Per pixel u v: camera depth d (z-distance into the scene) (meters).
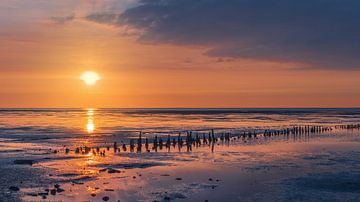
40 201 25.14
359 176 33.31
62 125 112.00
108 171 35.75
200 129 95.25
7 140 65.19
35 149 53.03
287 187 29.31
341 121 144.38
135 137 71.81
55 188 28.92
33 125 111.12
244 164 40.00
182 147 57.78
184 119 159.12
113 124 118.31
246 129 96.44
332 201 25.55
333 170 36.25
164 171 36.09
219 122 132.62
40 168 37.69
